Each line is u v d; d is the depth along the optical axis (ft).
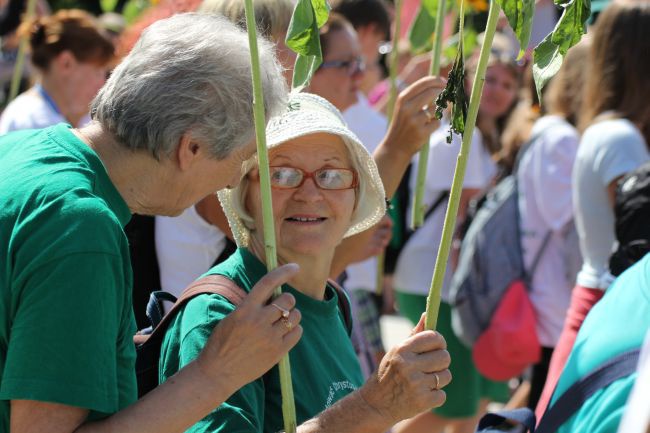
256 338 6.12
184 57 6.38
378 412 6.88
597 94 13.48
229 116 6.43
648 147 13.35
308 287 8.39
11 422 5.78
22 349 5.68
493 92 18.78
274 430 7.61
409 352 6.77
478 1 15.15
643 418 3.95
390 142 9.95
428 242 16.70
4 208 6.01
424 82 9.76
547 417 7.20
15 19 24.93
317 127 8.01
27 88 23.98
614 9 13.43
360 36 16.92
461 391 16.02
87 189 6.08
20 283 5.78
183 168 6.45
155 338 7.76
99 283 5.78
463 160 6.50
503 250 15.52
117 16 22.82
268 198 6.31
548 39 6.55
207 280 7.78
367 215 8.93
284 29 10.03
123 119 6.35
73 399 5.65
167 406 5.99
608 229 12.49
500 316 15.39
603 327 7.09
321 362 8.11
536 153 15.64
